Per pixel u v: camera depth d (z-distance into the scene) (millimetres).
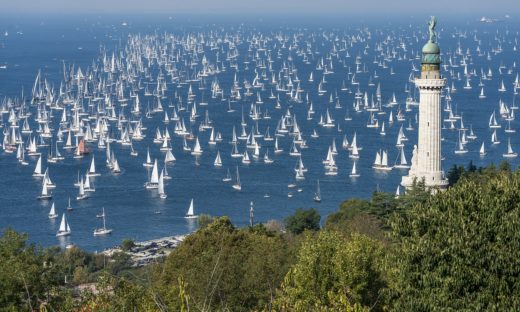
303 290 131750
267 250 169000
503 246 110375
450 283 109312
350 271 131500
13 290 127750
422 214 120312
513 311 104562
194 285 153875
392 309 118062
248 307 154500
